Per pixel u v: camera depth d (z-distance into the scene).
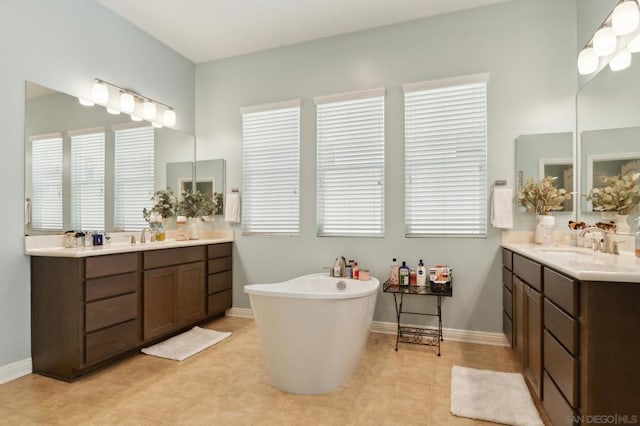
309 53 3.41
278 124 3.56
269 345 2.05
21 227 2.25
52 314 2.19
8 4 2.20
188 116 3.83
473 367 2.32
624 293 1.18
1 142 2.16
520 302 2.15
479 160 2.87
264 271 3.56
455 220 2.93
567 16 2.65
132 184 3.09
